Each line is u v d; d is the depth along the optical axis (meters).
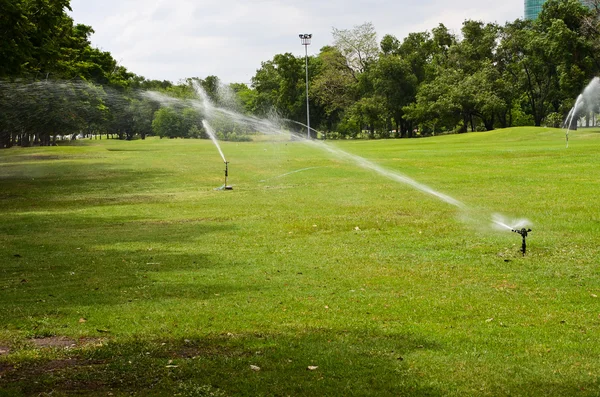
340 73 95.31
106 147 61.22
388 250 11.87
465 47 87.88
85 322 7.71
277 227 15.07
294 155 42.38
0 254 12.58
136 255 12.16
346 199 19.86
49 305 8.54
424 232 13.54
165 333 7.19
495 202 17.59
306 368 6.00
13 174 34.06
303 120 101.31
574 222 13.77
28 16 32.19
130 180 29.77
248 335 7.05
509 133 61.44
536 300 8.17
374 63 92.81
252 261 11.29
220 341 6.86
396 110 93.19
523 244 10.97
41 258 12.08
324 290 9.04
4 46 28.61
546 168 26.52
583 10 72.81
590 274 9.48
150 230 15.34
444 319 7.46
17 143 74.25
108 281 9.96
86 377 5.88
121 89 86.06
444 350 6.38
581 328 6.97
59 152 51.88
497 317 7.47
